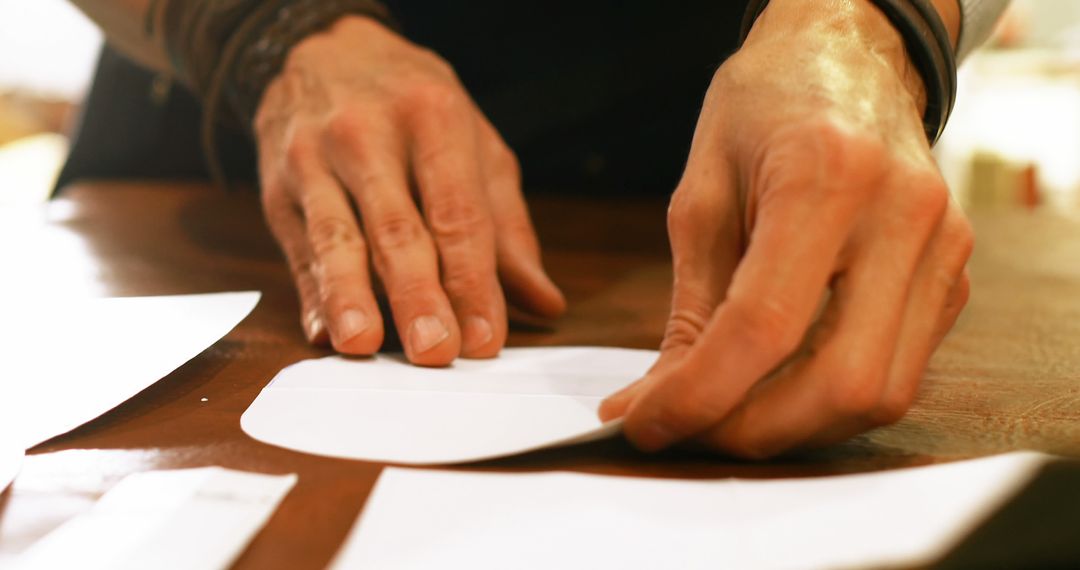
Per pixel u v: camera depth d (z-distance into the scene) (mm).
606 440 623
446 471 597
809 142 610
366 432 628
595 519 577
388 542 569
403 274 702
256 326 738
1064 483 580
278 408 645
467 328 704
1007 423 646
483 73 1149
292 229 755
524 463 614
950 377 692
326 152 739
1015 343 738
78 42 2346
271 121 779
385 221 714
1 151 2277
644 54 1135
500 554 565
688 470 612
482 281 709
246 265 853
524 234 760
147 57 922
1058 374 695
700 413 608
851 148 607
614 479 593
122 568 561
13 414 633
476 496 585
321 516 584
